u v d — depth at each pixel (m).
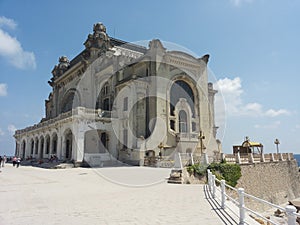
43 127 38.78
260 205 22.89
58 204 8.71
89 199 9.68
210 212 7.38
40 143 41.28
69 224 6.21
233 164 20.78
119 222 6.36
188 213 7.27
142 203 8.81
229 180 19.20
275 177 27.70
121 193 11.18
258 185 23.86
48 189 12.52
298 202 24.56
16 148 54.03
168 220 6.52
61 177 18.31
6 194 10.94
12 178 17.69
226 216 6.89
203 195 10.48
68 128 30.81
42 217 6.92
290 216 4.11
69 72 44.88
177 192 11.37
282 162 30.55
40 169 26.09
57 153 32.69
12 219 6.72
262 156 27.06
